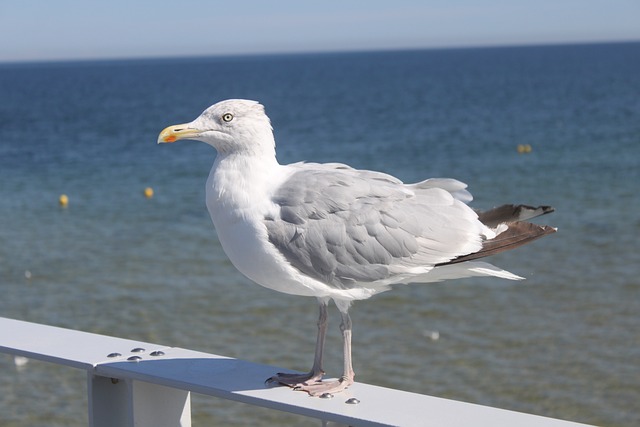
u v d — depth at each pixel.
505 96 69.81
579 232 17.03
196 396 8.81
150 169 29.83
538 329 11.13
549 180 24.25
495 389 9.16
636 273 13.75
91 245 17.30
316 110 61.09
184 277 14.39
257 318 11.94
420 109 58.47
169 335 11.30
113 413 3.49
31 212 21.72
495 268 3.63
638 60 170.25
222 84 117.44
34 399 8.67
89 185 26.34
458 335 10.97
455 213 3.74
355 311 12.12
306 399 3.16
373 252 3.58
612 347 10.35
